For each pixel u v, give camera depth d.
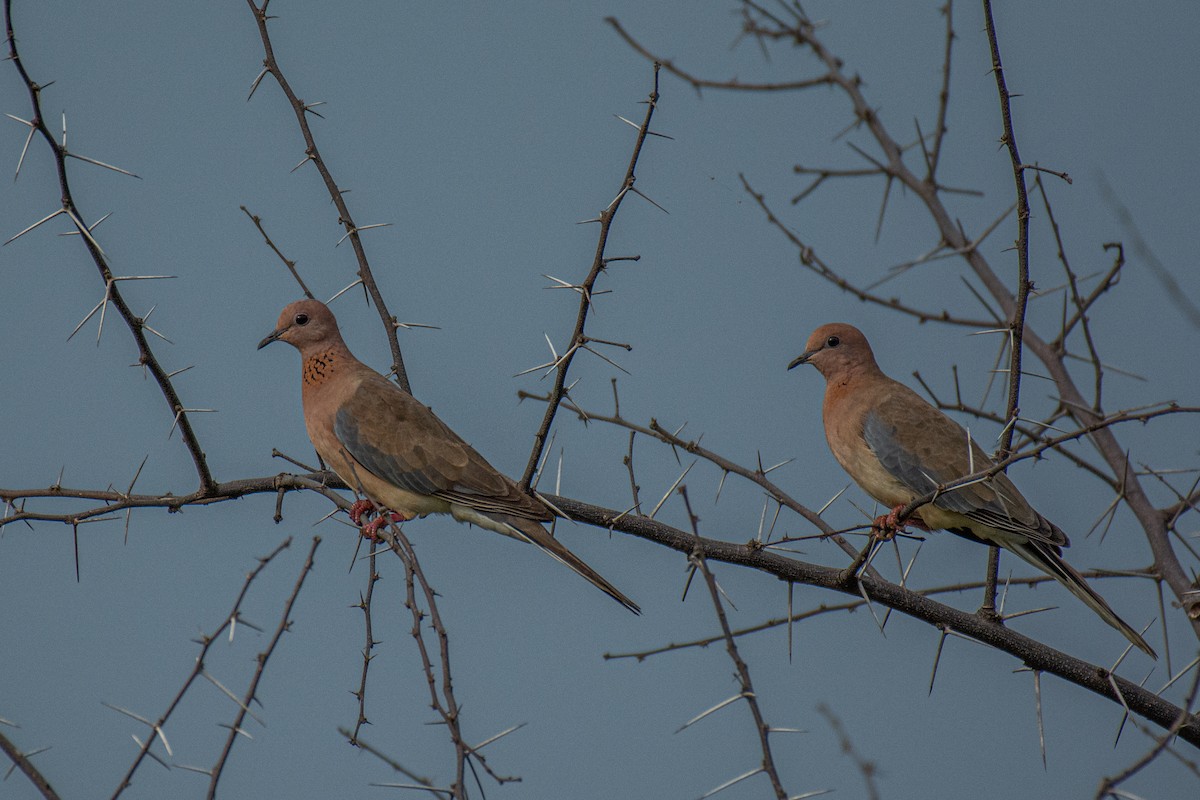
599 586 10.76
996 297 11.64
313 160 12.14
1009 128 10.59
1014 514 12.52
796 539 10.26
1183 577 10.24
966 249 11.11
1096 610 11.24
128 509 10.69
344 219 12.20
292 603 7.92
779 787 7.10
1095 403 10.84
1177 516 10.34
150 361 9.81
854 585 10.59
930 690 10.42
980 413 11.77
